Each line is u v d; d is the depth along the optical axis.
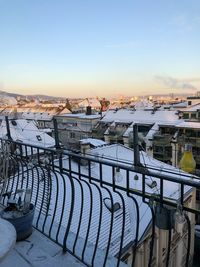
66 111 56.66
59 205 7.43
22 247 2.98
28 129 29.50
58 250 2.94
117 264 2.59
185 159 4.70
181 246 8.93
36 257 2.82
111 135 35.09
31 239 3.13
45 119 50.44
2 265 2.69
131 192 2.40
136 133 2.73
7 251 1.68
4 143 4.35
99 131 37.59
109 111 42.53
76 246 3.02
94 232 6.80
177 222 2.04
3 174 4.20
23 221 3.07
